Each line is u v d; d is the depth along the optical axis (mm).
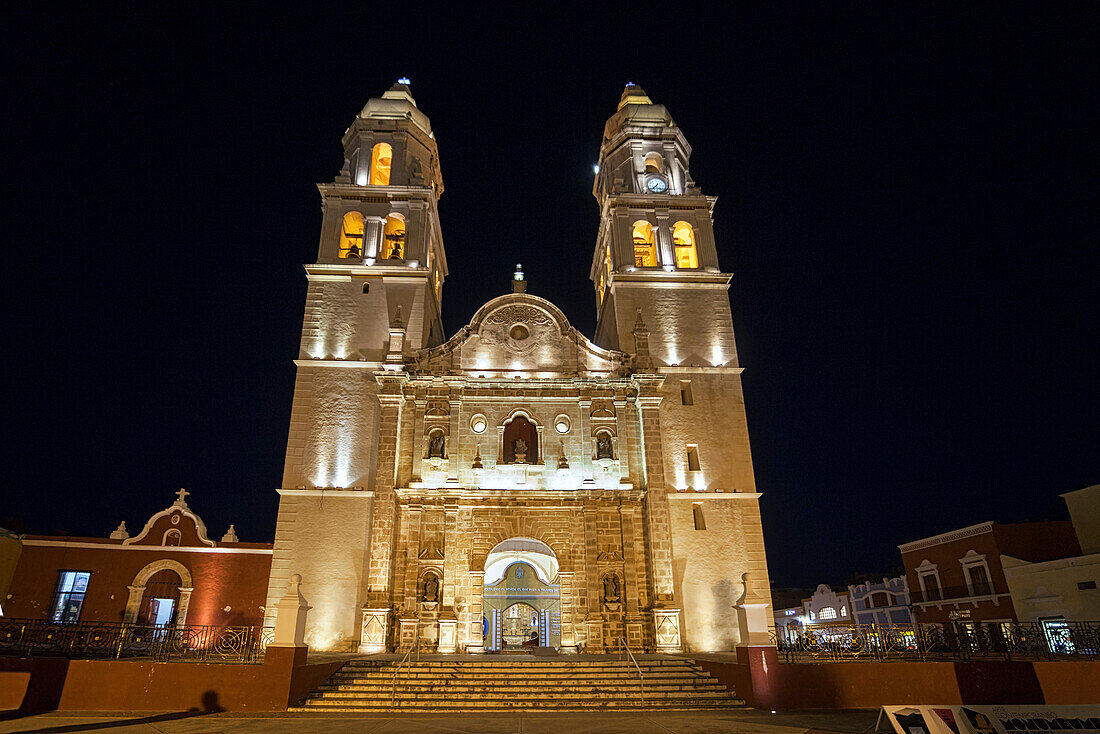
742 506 31109
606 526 30062
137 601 32156
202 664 19062
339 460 30969
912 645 23047
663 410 32875
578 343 33969
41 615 31312
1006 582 35031
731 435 32656
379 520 29484
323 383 32281
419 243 35875
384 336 33656
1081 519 34594
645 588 29359
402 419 31766
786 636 24016
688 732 15656
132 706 18578
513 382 32375
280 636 19531
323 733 15500
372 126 39094
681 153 39938
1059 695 19281
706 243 37219
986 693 19250
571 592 29062
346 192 36719
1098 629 23234
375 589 28344
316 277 34656
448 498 29953
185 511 34125
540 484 30953
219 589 32875
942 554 40094
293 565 29078
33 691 18375
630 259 36281
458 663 22328
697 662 22609
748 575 20812
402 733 15508
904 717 13297
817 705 19172
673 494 31031
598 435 31859
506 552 31766
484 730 15945
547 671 21922
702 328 34938
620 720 17312
